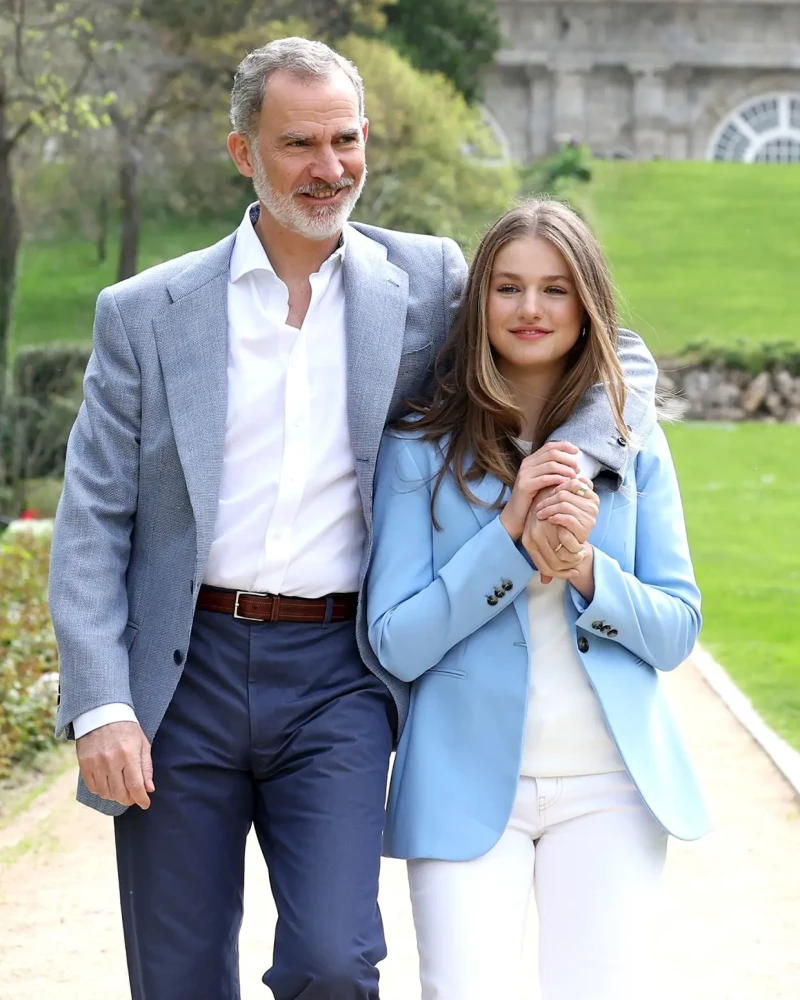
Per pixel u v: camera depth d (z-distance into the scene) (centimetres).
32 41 1591
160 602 280
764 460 1822
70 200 2277
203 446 276
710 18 4553
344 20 2231
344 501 280
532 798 266
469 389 273
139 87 1811
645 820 267
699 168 3800
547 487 261
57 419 1769
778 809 531
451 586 263
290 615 278
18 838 526
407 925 434
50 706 668
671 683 745
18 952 416
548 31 4528
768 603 973
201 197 2234
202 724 277
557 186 3500
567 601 270
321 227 275
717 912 434
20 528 1205
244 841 285
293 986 250
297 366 280
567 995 258
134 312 285
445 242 307
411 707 279
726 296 2858
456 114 2302
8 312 1672
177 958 275
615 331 277
